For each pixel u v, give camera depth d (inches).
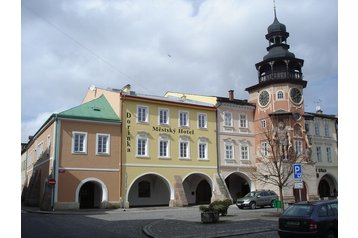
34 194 1652.3
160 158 1691.7
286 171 1830.7
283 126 1945.1
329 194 2261.3
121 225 906.7
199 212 1309.1
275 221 942.4
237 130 1971.0
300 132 1980.8
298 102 2014.0
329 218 580.7
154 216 1155.9
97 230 811.4
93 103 1694.1
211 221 927.7
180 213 1273.4
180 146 1766.7
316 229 565.0
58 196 1428.4
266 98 2010.3
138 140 1652.3
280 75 2017.7
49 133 1585.9
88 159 1517.0
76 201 1460.4
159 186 1792.6
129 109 1654.8
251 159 1980.8
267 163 1728.6
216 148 1870.1
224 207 1097.4
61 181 1443.2
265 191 1557.6
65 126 1496.1
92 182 1604.3
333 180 2246.6
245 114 2028.8
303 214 586.6
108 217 1128.8
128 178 1590.8
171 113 1770.4
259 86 2060.8
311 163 1980.8
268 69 2086.6
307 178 1946.4
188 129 1803.6
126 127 1628.9
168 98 1866.4
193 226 871.1
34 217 1135.0
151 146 1680.6
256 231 761.0
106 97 1766.7
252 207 1489.9
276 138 1798.7
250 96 2118.6
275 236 687.7
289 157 1881.2
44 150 1657.2
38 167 1750.7
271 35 2110.0
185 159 1760.6
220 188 1784.0
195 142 1812.3
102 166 1541.6
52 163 1460.4
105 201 1517.0
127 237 716.7
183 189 1692.9
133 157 1622.8
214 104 1934.1
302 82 2027.6
